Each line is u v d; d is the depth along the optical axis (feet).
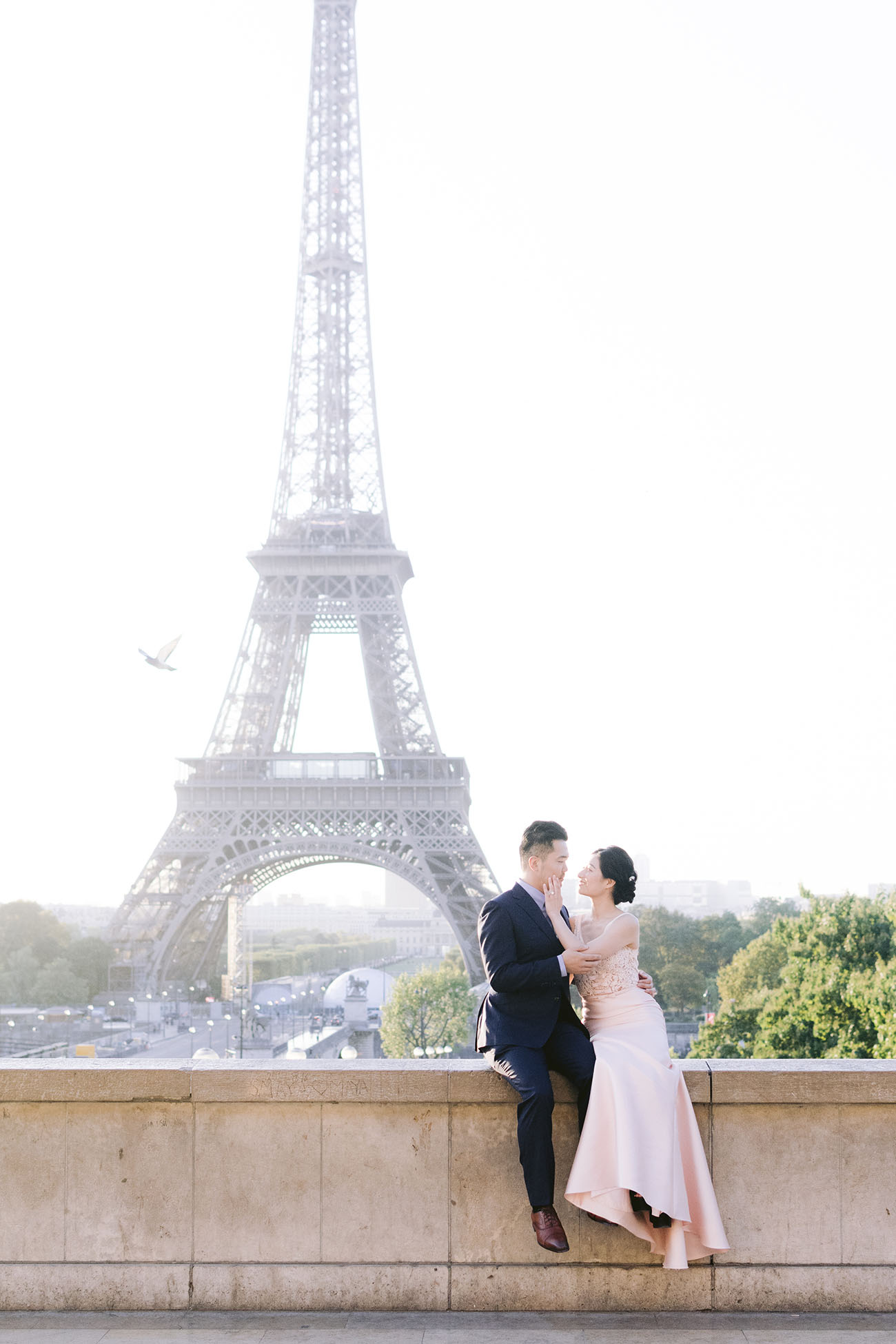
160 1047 373.20
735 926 629.92
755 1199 37.91
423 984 411.95
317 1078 38.22
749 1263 37.70
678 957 567.59
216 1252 38.24
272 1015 492.95
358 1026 485.15
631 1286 37.47
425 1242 37.96
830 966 207.10
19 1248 38.60
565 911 38.32
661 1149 34.27
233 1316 37.29
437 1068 38.32
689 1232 35.86
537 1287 37.55
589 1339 34.65
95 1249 38.45
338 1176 38.27
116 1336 35.35
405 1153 38.27
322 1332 35.58
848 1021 196.24
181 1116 38.75
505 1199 37.93
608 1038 36.11
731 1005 274.16
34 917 640.58
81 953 605.73
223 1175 38.45
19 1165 38.88
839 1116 38.17
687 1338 34.73
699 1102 37.99
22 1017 440.86
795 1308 37.45
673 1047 406.62
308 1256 38.09
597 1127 34.78
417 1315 37.19
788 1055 204.74
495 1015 36.94
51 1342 34.94
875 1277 37.58
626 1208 34.55
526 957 36.32
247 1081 38.37
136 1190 38.58
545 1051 36.88
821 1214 37.86
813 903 244.63
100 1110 38.93
